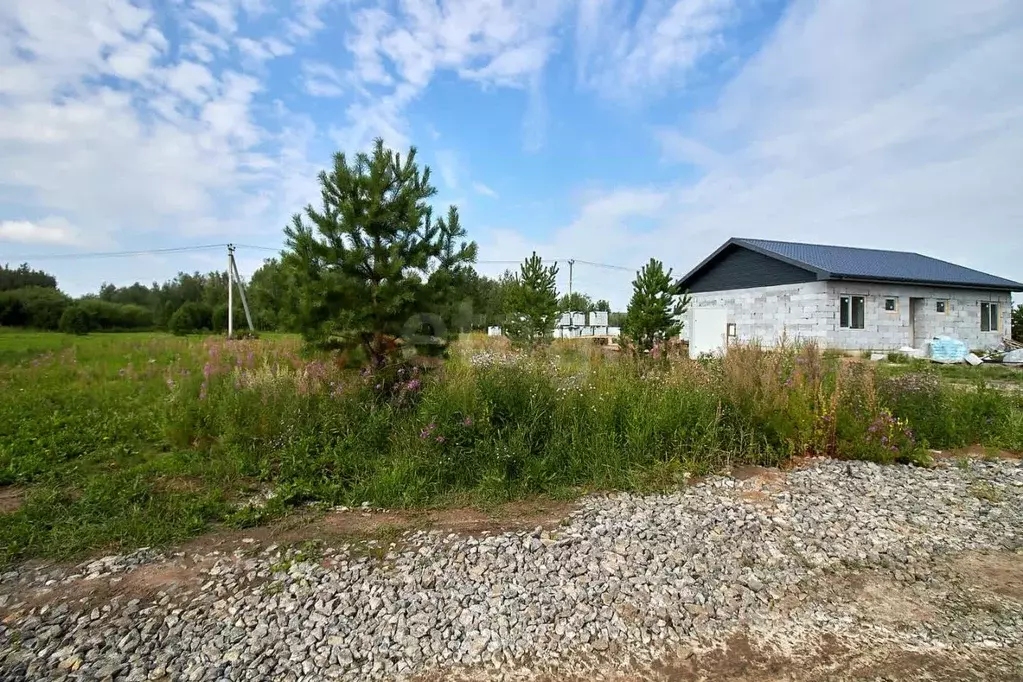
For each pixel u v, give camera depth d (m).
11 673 2.66
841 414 6.52
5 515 4.40
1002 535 4.36
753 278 21.62
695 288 24.73
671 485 5.25
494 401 6.04
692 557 3.84
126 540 4.07
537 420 5.93
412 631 3.02
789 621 3.19
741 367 7.18
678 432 5.89
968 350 19.70
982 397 7.88
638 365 8.30
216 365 8.68
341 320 6.38
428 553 3.87
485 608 3.23
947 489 5.39
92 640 2.92
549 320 16.67
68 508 4.55
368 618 3.14
